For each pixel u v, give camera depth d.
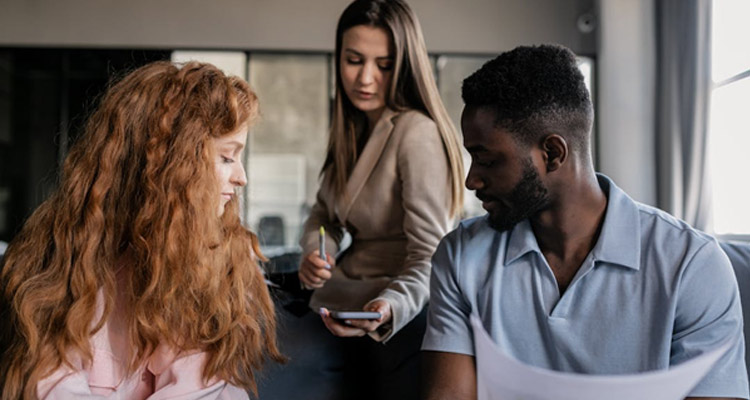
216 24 4.81
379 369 1.30
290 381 1.27
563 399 0.67
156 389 0.99
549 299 0.95
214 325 1.03
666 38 4.27
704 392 0.87
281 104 4.91
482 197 0.93
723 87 3.75
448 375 1.00
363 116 1.46
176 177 0.98
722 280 0.89
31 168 5.32
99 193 0.99
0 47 4.74
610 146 4.56
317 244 1.47
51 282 0.98
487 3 4.91
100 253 0.99
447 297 1.03
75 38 4.74
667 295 0.89
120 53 4.87
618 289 0.91
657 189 4.44
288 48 4.84
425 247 1.27
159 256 0.97
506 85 0.87
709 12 3.84
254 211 4.91
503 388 0.72
